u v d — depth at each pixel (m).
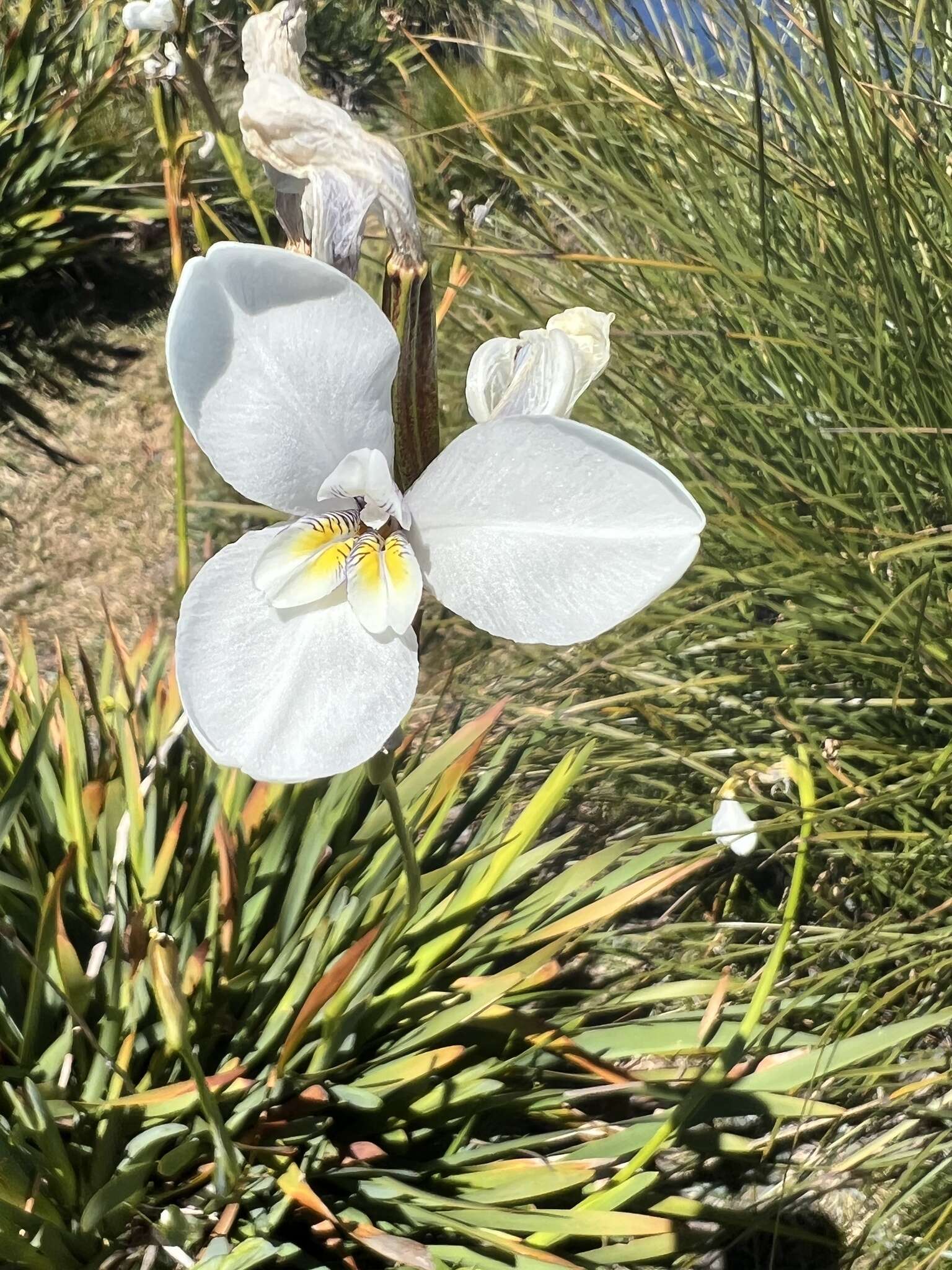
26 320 0.54
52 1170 0.18
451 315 0.38
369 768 0.15
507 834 0.23
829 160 0.29
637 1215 0.19
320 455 0.13
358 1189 0.20
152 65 0.20
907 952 0.26
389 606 0.13
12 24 0.55
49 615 0.43
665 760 0.28
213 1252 0.18
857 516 0.26
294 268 0.12
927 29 0.30
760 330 0.30
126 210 0.54
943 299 0.27
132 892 0.22
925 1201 0.24
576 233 0.38
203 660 0.13
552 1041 0.22
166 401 0.52
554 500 0.13
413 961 0.22
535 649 0.35
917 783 0.25
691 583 0.31
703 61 0.36
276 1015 0.21
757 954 0.27
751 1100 0.21
